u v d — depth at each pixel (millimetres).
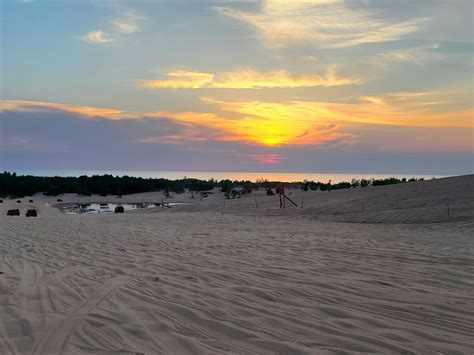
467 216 16562
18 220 27578
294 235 14148
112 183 130375
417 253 9555
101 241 13055
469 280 6914
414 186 31078
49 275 7816
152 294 6270
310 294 6117
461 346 4098
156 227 18812
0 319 5184
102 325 4906
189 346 4238
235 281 7055
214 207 39312
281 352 4062
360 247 10688
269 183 93250
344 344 4188
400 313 5160
